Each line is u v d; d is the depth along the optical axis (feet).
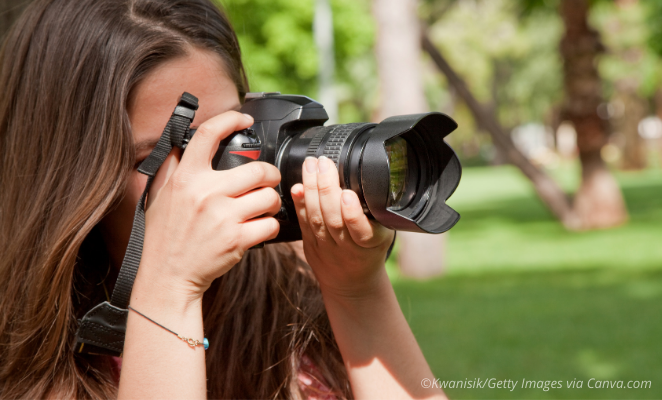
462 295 20.94
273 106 4.45
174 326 3.77
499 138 35.24
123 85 4.10
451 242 33.91
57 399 4.18
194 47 4.35
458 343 15.24
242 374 4.65
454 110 117.19
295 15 44.75
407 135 4.23
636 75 69.67
